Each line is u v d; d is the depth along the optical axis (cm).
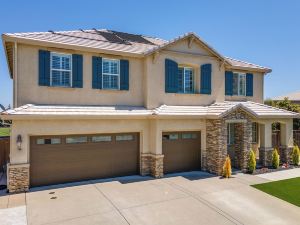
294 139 2431
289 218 1015
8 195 1223
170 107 1680
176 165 1692
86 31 1917
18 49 1362
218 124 1630
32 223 938
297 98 4591
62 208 1072
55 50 1455
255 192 1294
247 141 1731
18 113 1241
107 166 1541
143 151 1608
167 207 1097
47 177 1380
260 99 2242
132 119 1577
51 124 1357
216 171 1638
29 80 1386
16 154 1274
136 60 1681
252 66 2181
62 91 1468
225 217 1015
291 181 1486
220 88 1939
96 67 1558
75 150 1452
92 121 1466
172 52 1736
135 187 1357
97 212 1038
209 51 1881
